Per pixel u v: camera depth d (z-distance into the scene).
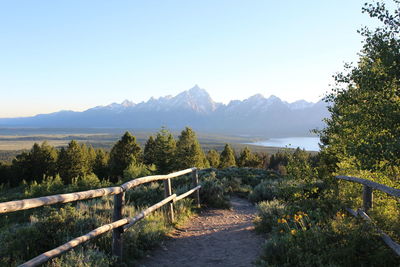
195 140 62.62
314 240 4.54
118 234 4.56
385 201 5.14
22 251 4.63
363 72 5.32
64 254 4.23
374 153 4.39
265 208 7.28
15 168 76.06
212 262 5.04
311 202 6.70
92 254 4.22
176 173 7.77
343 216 5.11
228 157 80.19
